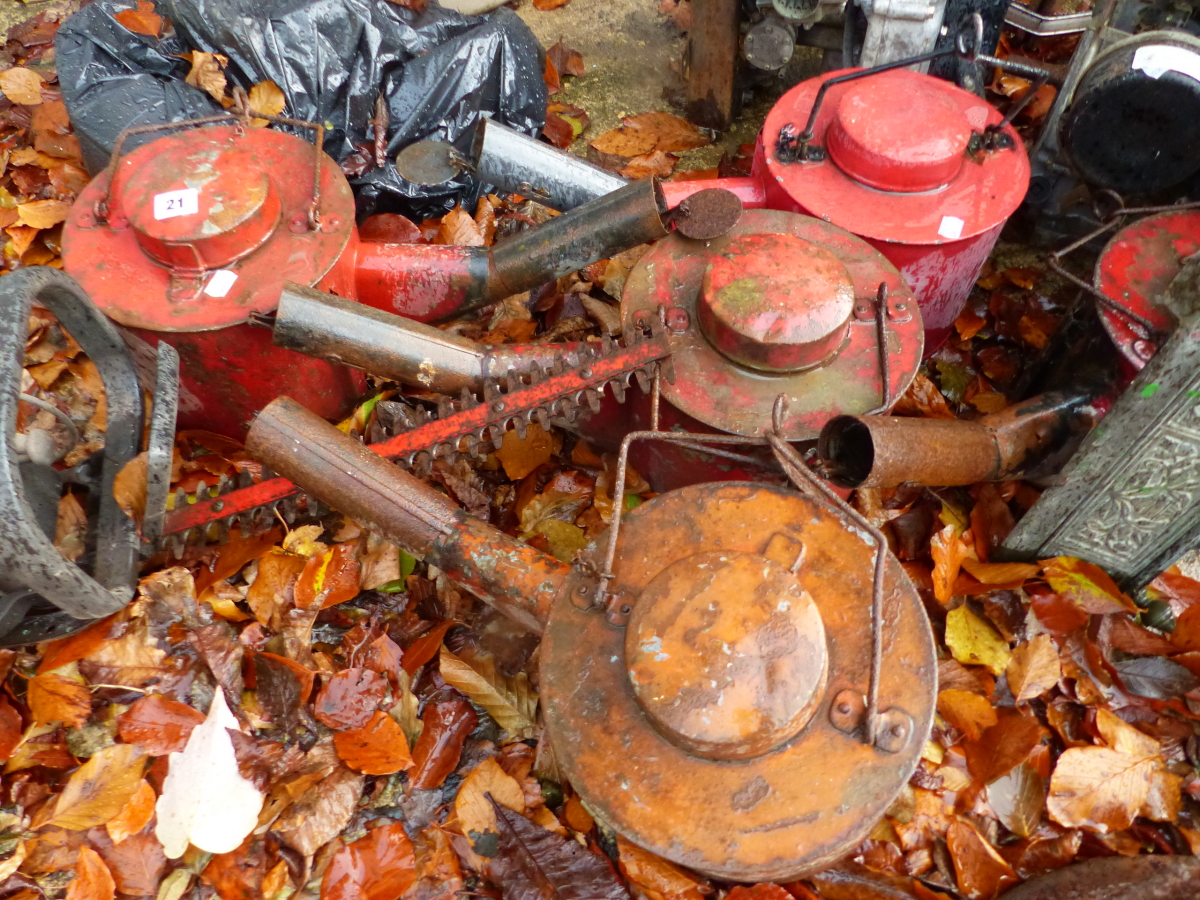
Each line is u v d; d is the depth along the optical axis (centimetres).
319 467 154
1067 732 173
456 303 208
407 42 246
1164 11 217
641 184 188
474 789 158
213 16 232
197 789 148
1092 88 202
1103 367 184
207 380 191
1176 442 154
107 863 146
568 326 232
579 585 139
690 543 140
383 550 186
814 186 198
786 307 164
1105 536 181
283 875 150
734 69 278
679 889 147
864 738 121
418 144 224
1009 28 297
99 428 210
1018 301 242
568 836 158
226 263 183
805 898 150
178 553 170
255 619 180
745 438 145
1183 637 178
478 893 152
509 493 208
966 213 192
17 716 158
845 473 165
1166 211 191
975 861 157
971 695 173
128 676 163
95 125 228
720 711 119
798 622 124
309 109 238
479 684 170
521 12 335
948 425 174
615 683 130
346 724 163
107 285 180
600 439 202
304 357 189
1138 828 163
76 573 139
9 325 136
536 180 217
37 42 305
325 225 191
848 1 232
